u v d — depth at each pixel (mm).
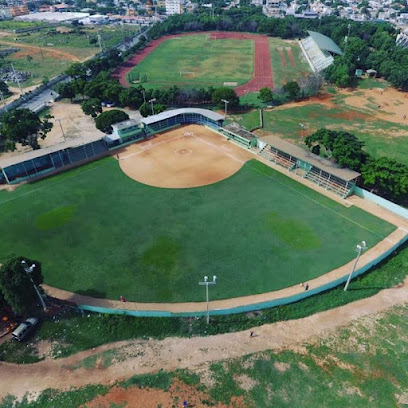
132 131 100438
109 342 48281
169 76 162750
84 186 81125
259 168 87438
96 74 161750
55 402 41438
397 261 60594
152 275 57375
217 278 56656
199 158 92375
